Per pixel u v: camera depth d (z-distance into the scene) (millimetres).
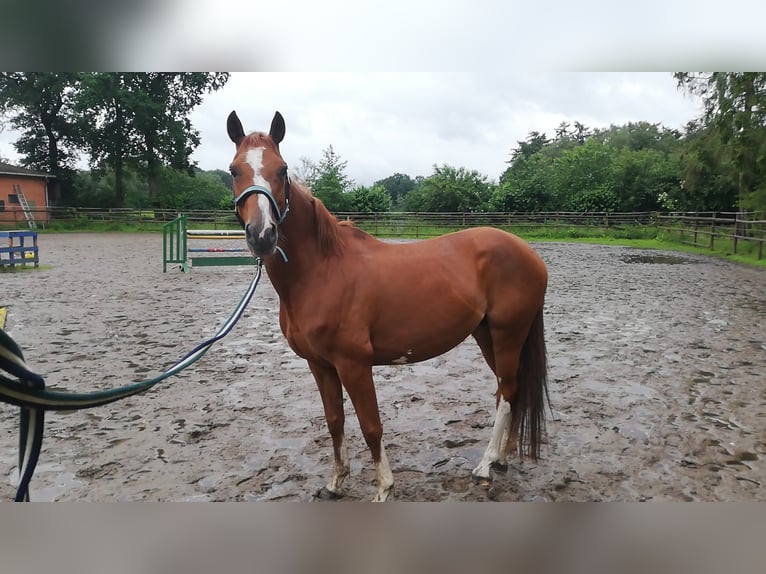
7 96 29406
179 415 3979
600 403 4207
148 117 29672
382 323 2615
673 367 5176
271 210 2248
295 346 2691
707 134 17719
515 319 2908
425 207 32906
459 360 5551
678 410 4055
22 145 31812
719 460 3240
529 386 3047
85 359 5359
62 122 31391
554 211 30938
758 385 4633
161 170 32844
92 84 28172
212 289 9898
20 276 11047
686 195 26719
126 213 27953
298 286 2541
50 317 7285
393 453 3365
